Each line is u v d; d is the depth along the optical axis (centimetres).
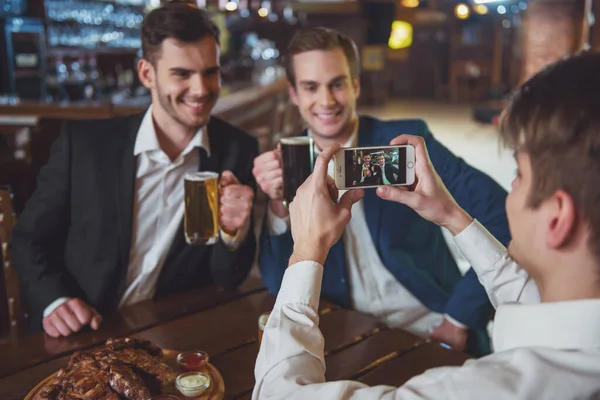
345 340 139
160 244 177
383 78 1363
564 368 62
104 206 171
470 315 165
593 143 61
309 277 84
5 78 527
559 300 68
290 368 77
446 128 973
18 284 174
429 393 67
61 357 131
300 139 147
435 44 1387
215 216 153
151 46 164
